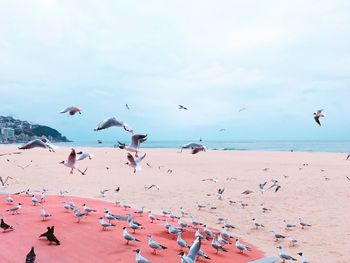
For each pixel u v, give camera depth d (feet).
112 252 47.98
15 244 47.47
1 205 68.69
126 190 105.70
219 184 121.39
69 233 53.01
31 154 240.32
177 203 91.40
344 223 75.61
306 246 61.87
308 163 203.72
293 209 87.97
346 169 169.37
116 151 307.78
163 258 47.88
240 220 77.82
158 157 242.17
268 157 259.19
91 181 120.16
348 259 55.57
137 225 57.31
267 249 59.57
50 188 104.68
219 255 53.11
